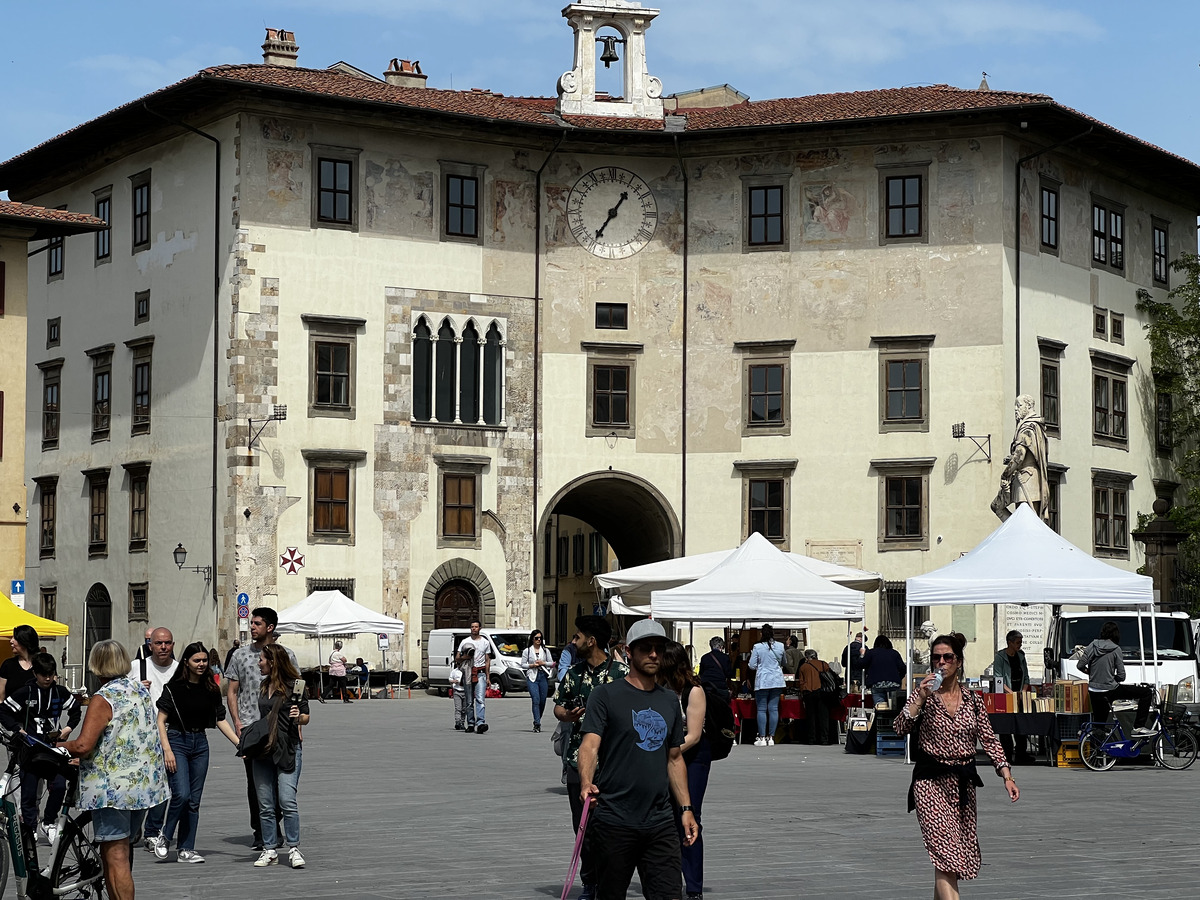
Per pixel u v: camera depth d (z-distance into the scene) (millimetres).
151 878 18469
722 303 64812
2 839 16797
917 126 62469
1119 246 68688
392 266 62000
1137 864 19172
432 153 62844
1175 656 38781
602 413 64812
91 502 66562
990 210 62156
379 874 18609
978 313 62062
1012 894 16984
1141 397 69562
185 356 61844
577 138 64500
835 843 20953
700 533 64625
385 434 61594
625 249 65125
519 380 63938
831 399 63406
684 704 16609
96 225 55062
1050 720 32750
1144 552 68500
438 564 62281
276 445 59875
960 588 34406
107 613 65312
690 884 16750
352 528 60906
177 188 62469
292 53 67375
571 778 17203
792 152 64188
